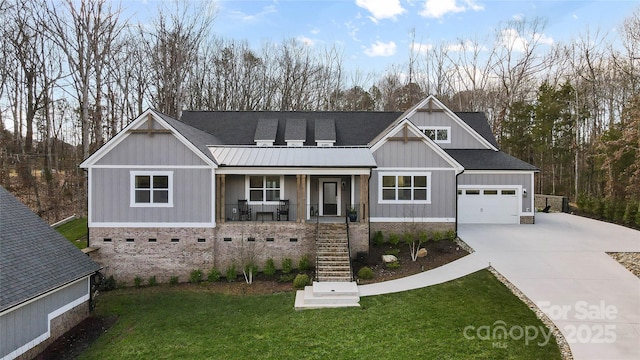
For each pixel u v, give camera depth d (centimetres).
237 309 1216
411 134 1852
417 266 1503
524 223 2138
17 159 3088
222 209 1616
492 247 1655
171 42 3266
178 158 1569
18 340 922
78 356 962
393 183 1853
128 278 1568
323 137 2206
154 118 1566
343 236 1591
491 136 2439
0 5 2711
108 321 1184
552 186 3734
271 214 1803
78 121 4012
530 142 3603
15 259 1026
